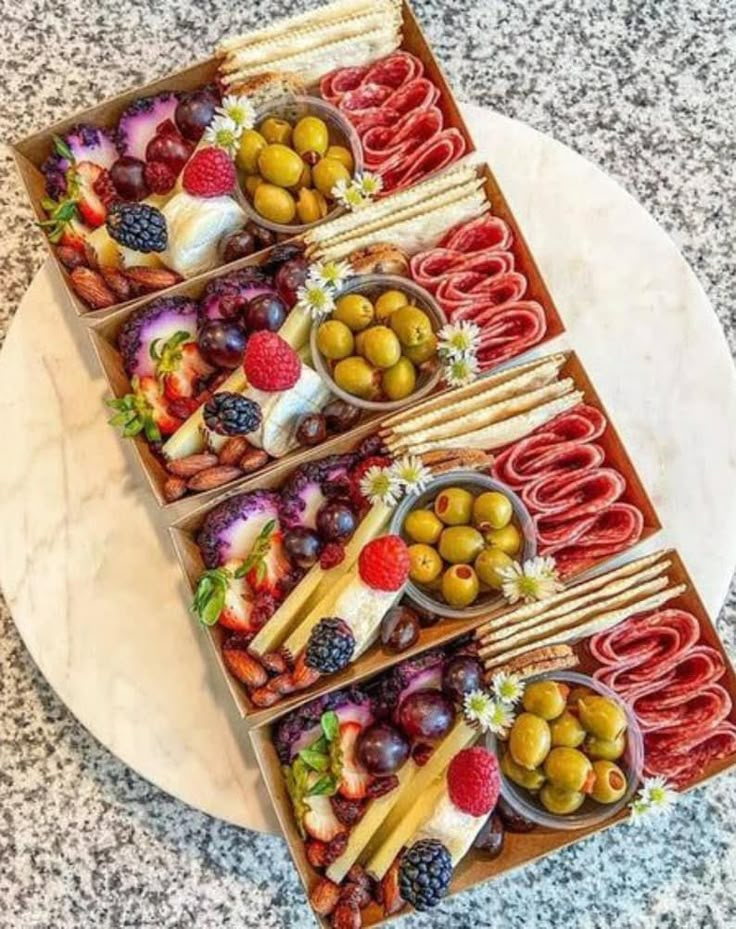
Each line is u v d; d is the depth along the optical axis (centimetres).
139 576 121
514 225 117
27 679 131
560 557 116
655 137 142
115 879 128
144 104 121
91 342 119
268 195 116
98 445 123
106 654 120
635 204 128
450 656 111
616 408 124
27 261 136
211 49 142
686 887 127
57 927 127
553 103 142
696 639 112
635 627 112
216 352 114
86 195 120
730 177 141
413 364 115
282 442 115
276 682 109
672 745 111
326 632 106
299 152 118
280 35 120
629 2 145
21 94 141
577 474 114
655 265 127
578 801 108
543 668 108
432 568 111
